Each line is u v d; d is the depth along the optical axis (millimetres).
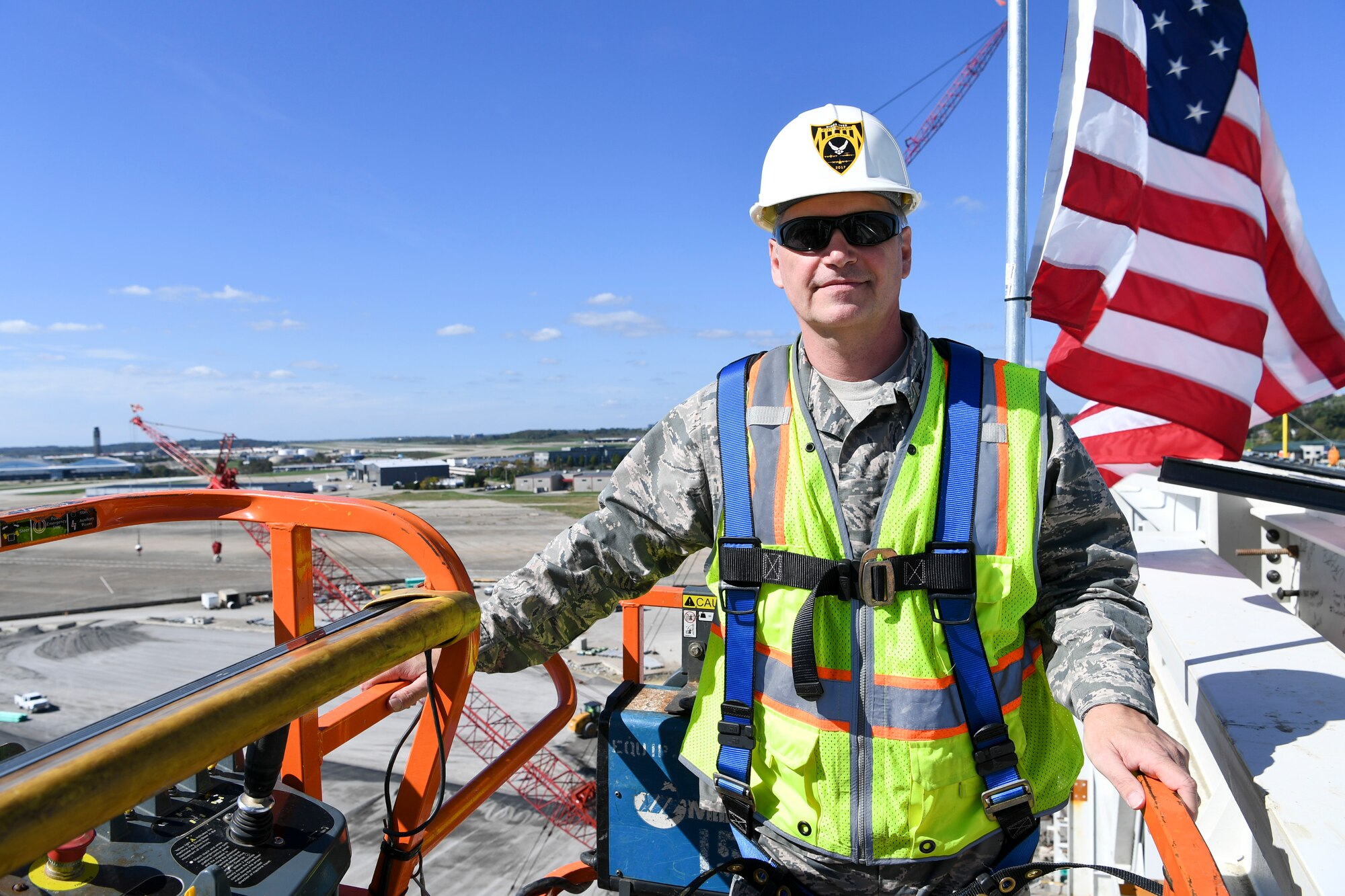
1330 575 2883
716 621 1653
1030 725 1525
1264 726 1585
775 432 1540
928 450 1478
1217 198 3764
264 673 979
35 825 675
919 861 1404
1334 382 4180
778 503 1499
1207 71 3768
